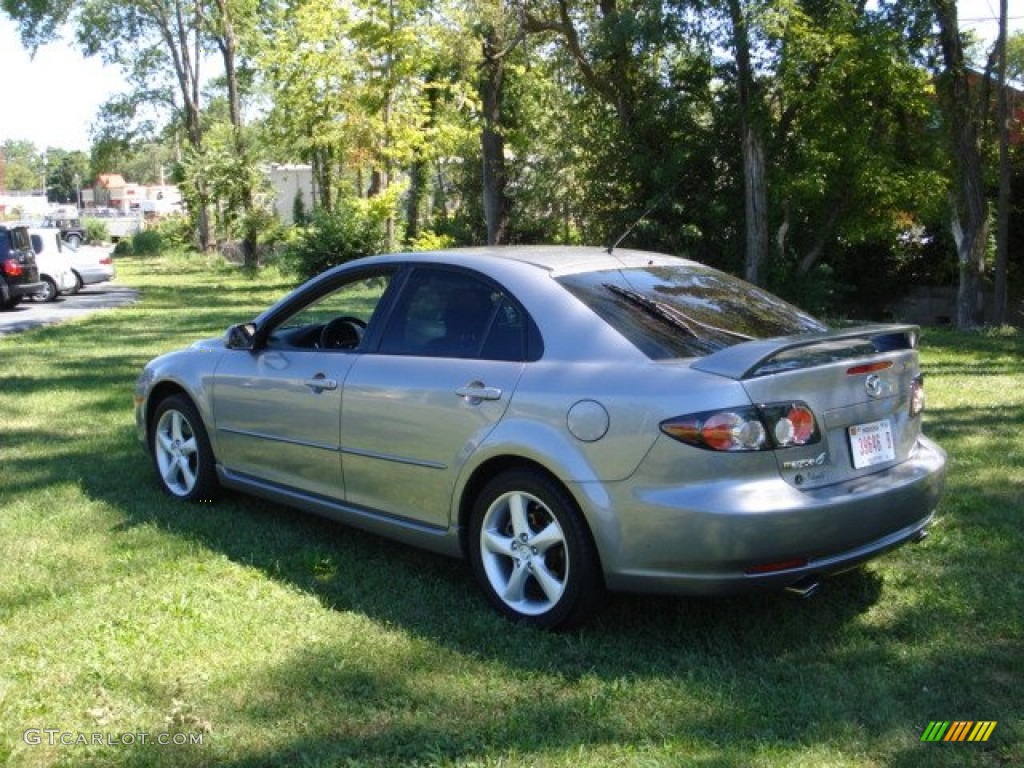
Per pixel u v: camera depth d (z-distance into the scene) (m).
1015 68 26.22
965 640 3.91
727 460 3.57
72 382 10.94
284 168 60.84
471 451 4.21
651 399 3.71
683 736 3.20
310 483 5.10
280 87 29.36
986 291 20.38
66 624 4.11
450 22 23.16
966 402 8.82
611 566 3.80
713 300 4.50
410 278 4.82
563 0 22.52
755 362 3.62
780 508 3.57
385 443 4.61
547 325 4.18
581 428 3.85
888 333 4.15
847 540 3.75
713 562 3.60
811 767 3.00
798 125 20.56
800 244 21.81
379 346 4.80
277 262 36.25
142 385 6.27
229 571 4.75
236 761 3.09
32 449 7.52
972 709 3.36
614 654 3.84
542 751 3.11
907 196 19.97
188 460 6.01
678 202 21.61
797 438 3.68
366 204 24.61
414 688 3.55
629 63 22.44
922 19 18.52
